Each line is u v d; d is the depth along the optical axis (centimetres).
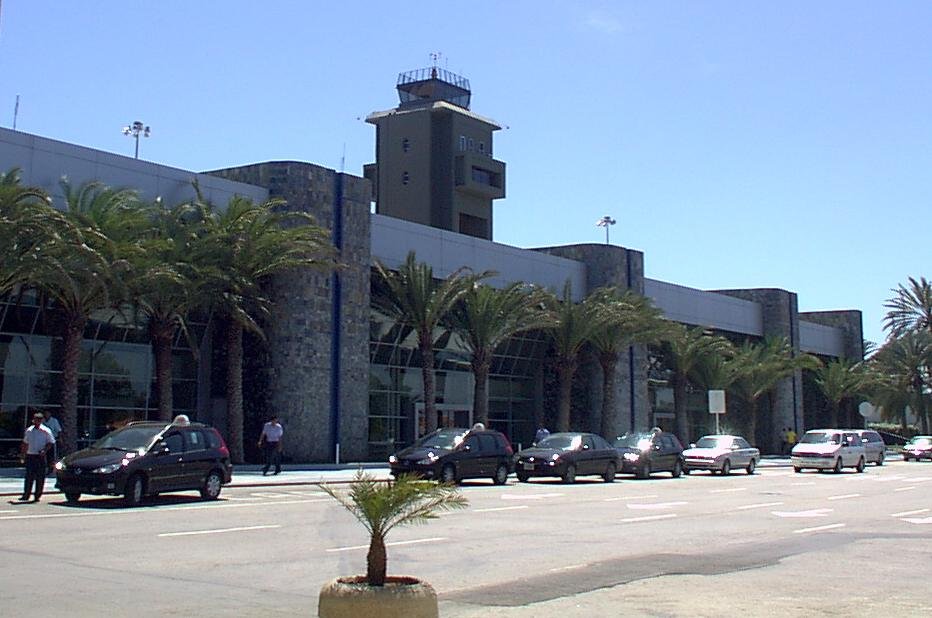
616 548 1714
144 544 1639
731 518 2284
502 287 5362
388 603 820
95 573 1334
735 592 1267
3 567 1366
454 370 5366
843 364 7962
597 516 2291
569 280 5303
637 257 6122
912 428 9244
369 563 862
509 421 5747
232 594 1206
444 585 1313
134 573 1344
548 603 1183
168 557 1498
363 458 4434
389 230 4803
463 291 4575
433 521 2145
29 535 1731
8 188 2898
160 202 3612
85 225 3194
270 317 3856
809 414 8169
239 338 3956
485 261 5294
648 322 5431
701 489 3334
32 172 3512
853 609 1152
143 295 3488
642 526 2081
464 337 4834
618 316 5206
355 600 821
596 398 5797
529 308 4853
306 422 4212
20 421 3606
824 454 4625
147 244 3350
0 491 2547
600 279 5909
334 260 4359
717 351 6238
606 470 3741
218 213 3762
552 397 5856
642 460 3966
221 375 4256
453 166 8719
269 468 3728
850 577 1406
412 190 8744
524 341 5672
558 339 5250
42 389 3684
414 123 8838
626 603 1183
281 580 1312
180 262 3503
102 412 3866
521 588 1289
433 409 4544
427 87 9288
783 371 6819
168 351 3659
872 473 4650
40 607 1091
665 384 6431
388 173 8869
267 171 4306
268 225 3769
